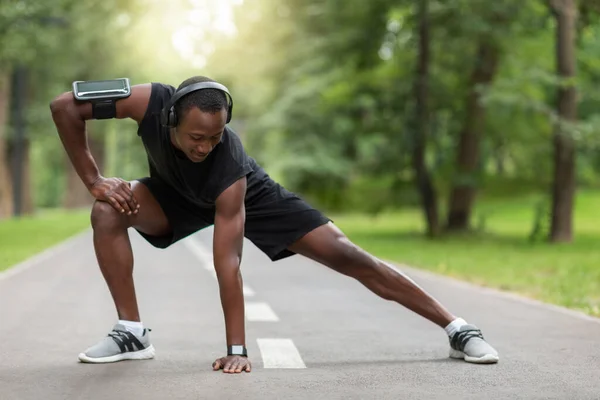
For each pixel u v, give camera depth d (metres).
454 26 26.62
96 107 5.82
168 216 6.31
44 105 40.50
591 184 60.03
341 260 6.39
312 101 46.25
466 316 9.61
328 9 28.81
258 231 6.37
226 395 5.32
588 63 27.03
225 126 5.98
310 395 5.34
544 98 27.42
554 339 7.89
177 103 5.50
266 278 14.19
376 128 28.55
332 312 9.89
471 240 26.83
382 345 7.50
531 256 19.78
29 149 43.31
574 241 25.53
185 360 6.62
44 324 8.71
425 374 6.07
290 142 49.59
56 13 27.66
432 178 29.11
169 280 13.72
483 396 5.34
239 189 5.96
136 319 6.58
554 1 25.30
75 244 23.33
